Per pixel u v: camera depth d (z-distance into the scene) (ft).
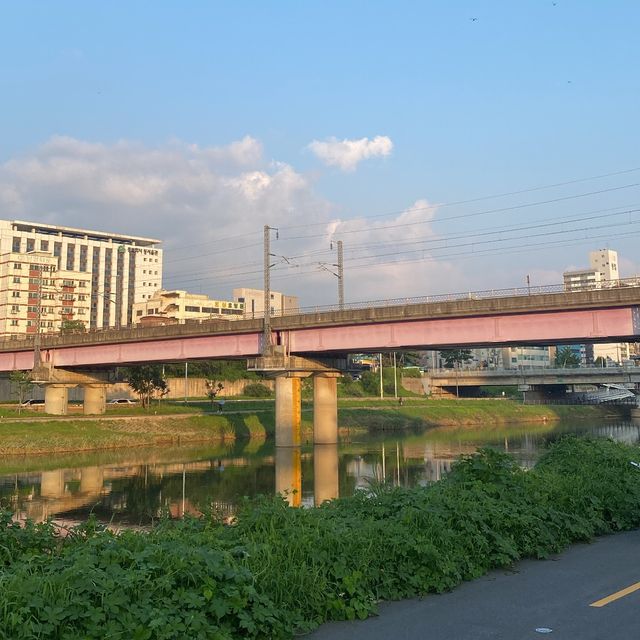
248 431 224.74
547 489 43.24
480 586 31.14
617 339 135.85
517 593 29.84
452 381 391.45
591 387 559.79
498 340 143.13
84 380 233.96
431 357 605.73
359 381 407.64
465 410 320.50
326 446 178.09
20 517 73.20
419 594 29.58
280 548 28.04
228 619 23.52
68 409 261.65
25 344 234.99
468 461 44.04
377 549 30.25
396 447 176.76
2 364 249.96
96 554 25.48
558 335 136.15
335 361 185.88
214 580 23.93
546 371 347.97
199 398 340.80
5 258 492.13
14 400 301.84
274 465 134.41
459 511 35.37
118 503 86.12
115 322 608.19
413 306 151.94
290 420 174.70
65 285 512.22
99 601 21.85
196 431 211.00
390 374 411.75
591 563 35.37
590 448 57.21
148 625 21.30
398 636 24.48
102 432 187.21
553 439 207.41
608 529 43.52
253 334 180.04
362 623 26.12
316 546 29.14
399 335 157.17
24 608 20.34
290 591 26.14
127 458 153.48
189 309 554.05
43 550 29.22
